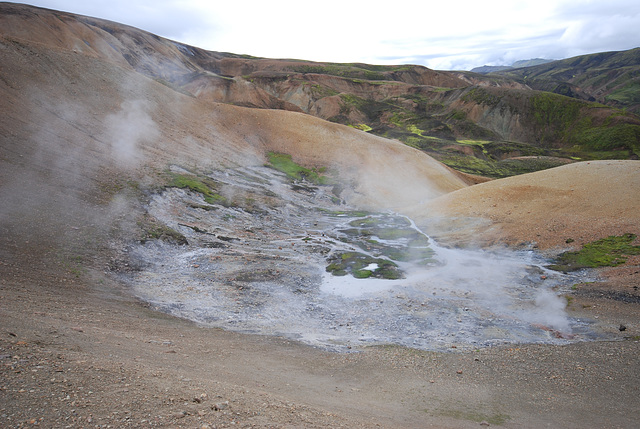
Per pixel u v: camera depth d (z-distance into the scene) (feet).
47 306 46.62
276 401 29.76
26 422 19.24
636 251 95.25
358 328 65.26
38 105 142.92
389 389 40.68
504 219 128.77
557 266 98.22
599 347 55.98
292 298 77.36
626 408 39.06
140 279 75.87
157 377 29.14
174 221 113.39
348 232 135.03
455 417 34.83
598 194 126.52
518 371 47.73
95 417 21.06
